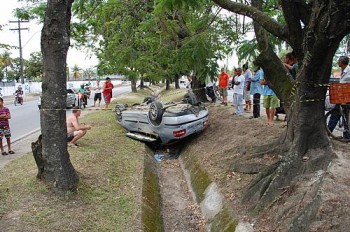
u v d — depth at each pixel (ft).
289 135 22.04
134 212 18.34
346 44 23.91
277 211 17.66
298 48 19.63
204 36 26.21
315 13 17.03
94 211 17.88
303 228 15.43
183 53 27.20
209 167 26.86
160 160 34.63
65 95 19.26
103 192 20.31
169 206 23.99
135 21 34.76
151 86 203.21
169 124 33.24
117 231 16.24
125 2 32.19
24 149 33.42
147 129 35.37
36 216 16.72
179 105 36.50
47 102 18.88
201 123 35.09
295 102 20.33
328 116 24.84
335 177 17.28
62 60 18.89
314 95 19.52
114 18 36.83
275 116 38.47
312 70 18.76
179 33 33.12
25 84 159.22
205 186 24.71
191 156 32.09
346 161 18.72
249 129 31.78
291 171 19.39
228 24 28.43
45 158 19.30
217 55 29.43
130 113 37.45
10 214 16.87
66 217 16.84
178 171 31.48
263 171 20.88
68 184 19.20
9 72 180.45
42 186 19.38
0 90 128.47
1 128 30.66
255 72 36.65
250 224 17.95
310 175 18.58
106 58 50.11
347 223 14.69
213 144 31.58
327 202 15.78
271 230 16.79
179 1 20.88
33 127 49.11
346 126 23.76
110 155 28.17
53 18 18.34
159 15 29.35
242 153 26.13
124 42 39.37
